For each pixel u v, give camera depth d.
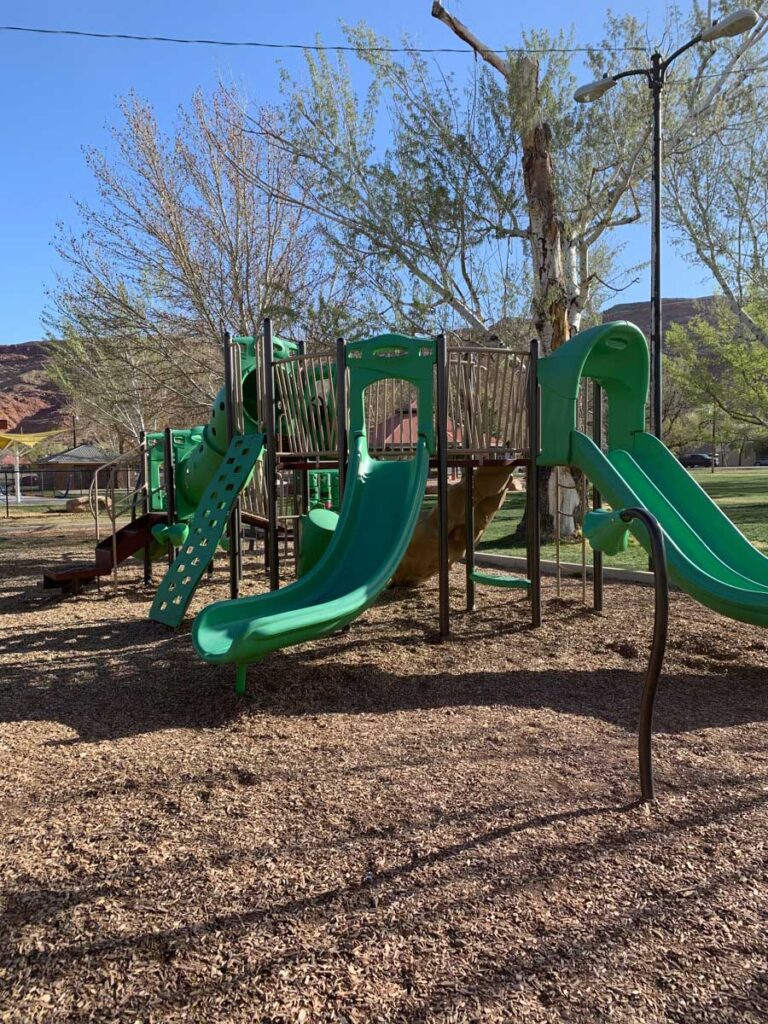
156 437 11.13
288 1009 1.99
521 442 7.05
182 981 2.11
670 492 6.86
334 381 7.46
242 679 4.95
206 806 3.27
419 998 2.03
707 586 5.27
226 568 11.93
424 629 7.00
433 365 6.49
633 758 3.74
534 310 12.23
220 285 17.02
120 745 4.07
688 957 2.18
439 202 12.06
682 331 23.73
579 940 2.27
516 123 11.70
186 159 16.72
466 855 2.79
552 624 7.12
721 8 12.18
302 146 13.11
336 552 6.06
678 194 17.20
